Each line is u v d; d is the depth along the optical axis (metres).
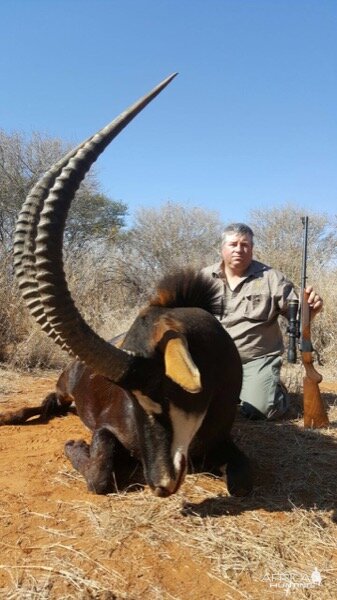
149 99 1.54
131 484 2.06
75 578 1.53
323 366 4.74
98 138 1.50
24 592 1.46
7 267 4.73
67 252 6.14
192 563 1.61
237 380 2.10
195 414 1.71
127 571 1.56
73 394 2.62
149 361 1.59
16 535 1.74
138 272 8.17
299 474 2.24
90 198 9.95
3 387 3.64
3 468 2.24
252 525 1.82
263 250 7.84
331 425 2.92
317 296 2.93
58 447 2.48
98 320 5.28
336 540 1.76
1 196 9.30
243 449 2.50
